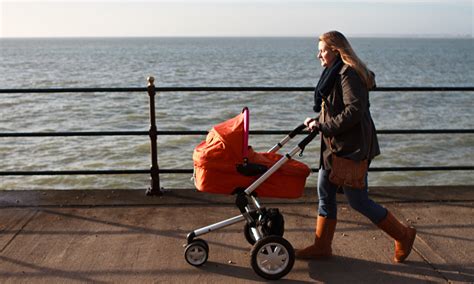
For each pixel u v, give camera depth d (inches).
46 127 778.2
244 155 149.5
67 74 2153.1
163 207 206.2
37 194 219.6
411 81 1932.8
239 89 219.0
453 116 892.0
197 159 151.6
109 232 182.2
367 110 148.0
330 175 150.1
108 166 547.5
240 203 154.5
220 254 166.4
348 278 152.0
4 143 637.9
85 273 153.6
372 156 150.9
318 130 146.3
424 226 188.4
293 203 211.6
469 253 167.5
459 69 2642.7
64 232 181.9
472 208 205.8
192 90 217.8
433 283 149.3
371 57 4343.0
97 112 884.0
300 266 159.2
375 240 177.0
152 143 217.0
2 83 1758.1
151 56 4453.7
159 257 163.8
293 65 2913.4
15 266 157.6
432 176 530.6
